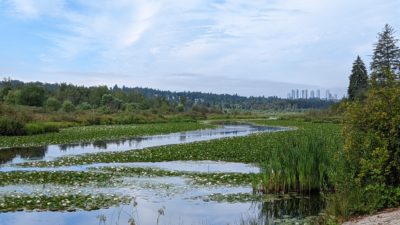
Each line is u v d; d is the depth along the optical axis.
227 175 21.84
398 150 13.12
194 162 28.62
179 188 18.73
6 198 16.14
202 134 62.00
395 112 13.34
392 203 12.93
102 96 132.12
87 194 17.16
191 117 129.00
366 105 14.13
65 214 14.19
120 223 13.16
